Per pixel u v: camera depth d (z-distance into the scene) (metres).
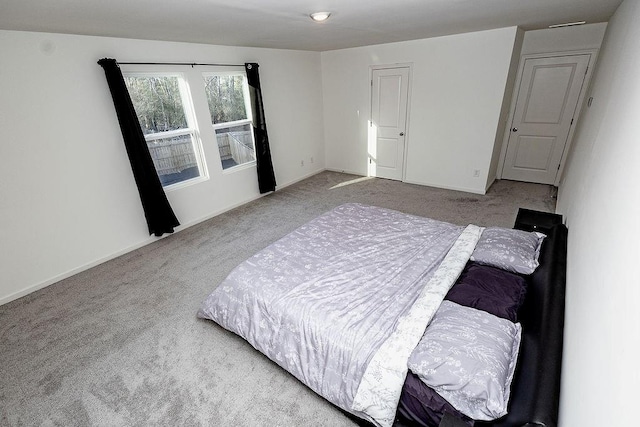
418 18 2.91
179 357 2.09
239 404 1.77
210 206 4.31
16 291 2.78
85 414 1.74
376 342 1.53
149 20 2.37
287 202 4.76
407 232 2.57
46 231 2.89
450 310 1.57
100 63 2.90
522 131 4.86
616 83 1.80
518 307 1.64
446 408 1.26
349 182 5.59
